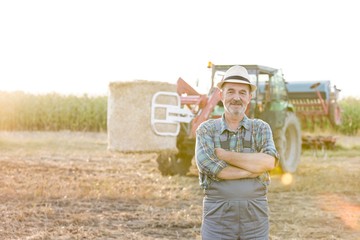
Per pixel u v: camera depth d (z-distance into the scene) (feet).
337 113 70.85
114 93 36.27
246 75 12.26
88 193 30.91
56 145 64.69
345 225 25.57
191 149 41.55
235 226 12.21
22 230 22.41
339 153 61.41
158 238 22.12
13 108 93.61
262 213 12.37
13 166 43.57
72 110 94.99
